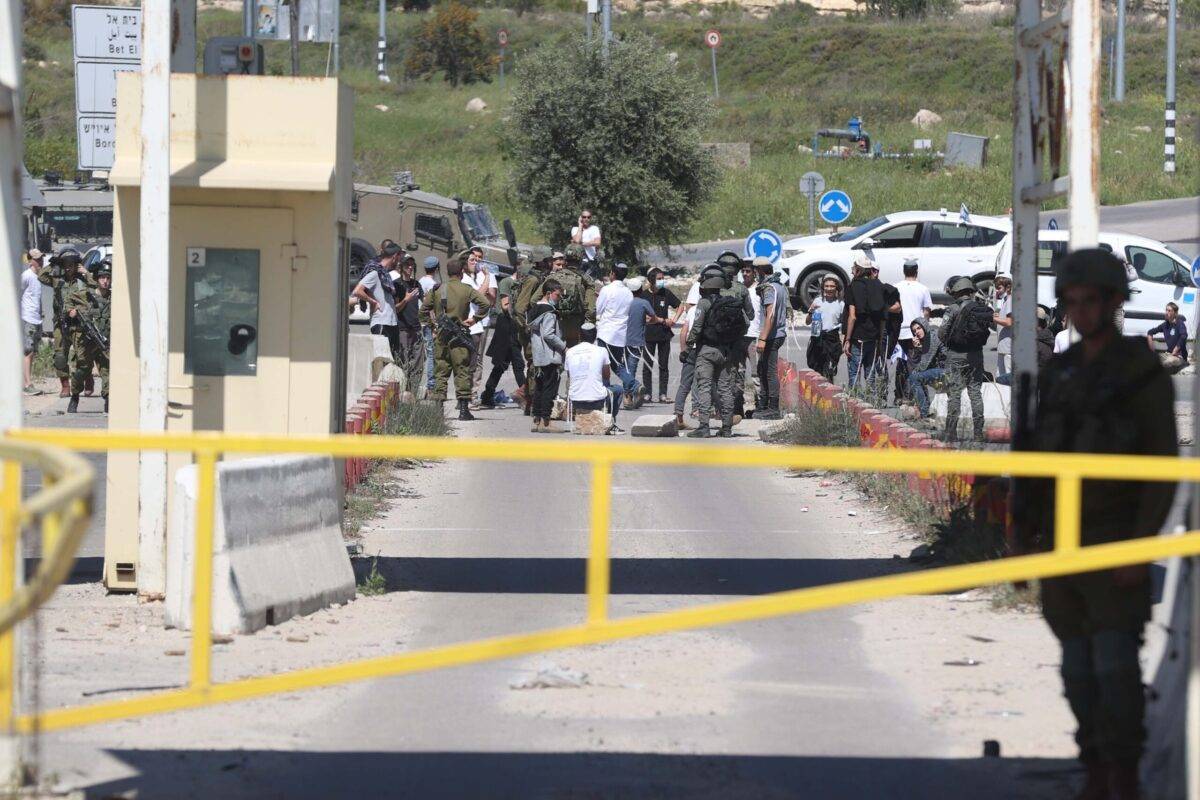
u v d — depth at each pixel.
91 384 66.81
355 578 28.95
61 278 63.88
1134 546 13.95
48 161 149.75
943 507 35.06
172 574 25.44
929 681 22.17
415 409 54.41
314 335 28.27
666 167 115.69
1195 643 14.88
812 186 100.44
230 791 16.77
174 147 28.03
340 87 28.45
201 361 28.30
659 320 65.56
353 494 40.31
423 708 20.70
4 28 17.83
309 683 14.60
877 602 28.00
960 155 155.00
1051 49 27.84
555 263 57.53
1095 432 16.08
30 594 12.30
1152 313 84.88
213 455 15.15
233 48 32.16
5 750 16.14
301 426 28.30
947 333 48.53
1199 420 16.88
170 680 21.56
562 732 19.48
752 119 182.38
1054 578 16.42
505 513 38.88
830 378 63.94
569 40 119.75
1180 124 173.00
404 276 62.53
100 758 17.91
